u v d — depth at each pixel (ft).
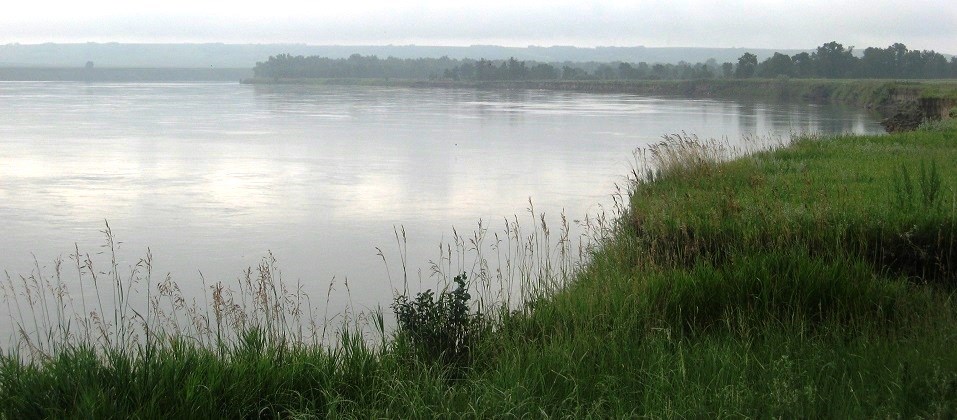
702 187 48.91
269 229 55.47
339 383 20.07
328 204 65.57
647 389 18.79
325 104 260.42
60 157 98.89
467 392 19.42
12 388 18.66
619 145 117.60
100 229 55.62
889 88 233.96
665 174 58.13
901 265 30.17
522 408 18.01
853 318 23.67
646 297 24.41
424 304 23.45
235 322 26.55
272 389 19.47
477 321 23.73
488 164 93.86
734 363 20.02
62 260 46.85
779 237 28.76
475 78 565.94
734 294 25.04
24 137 126.93
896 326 23.41
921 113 144.05
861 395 17.90
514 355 20.92
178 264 45.96
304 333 31.42
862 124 155.53
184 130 145.28
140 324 33.35
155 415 17.57
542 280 30.71
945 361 19.31
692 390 18.47
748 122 165.27
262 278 30.55
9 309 35.19
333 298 38.32
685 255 30.37
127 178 80.74
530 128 153.48
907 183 35.27
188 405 18.06
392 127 156.66
